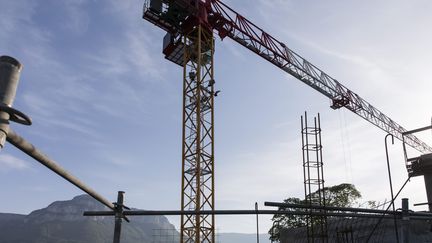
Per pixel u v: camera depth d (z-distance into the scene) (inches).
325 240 1603.1
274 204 372.5
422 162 1314.0
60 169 166.7
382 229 1483.8
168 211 319.9
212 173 1856.5
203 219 1754.4
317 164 1171.9
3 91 122.3
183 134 1961.1
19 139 130.0
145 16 2142.0
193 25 2148.1
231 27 2322.8
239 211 357.4
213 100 2016.5
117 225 279.1
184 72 2114.9
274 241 2888.8
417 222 1354.6
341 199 2746.1
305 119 1227.9
